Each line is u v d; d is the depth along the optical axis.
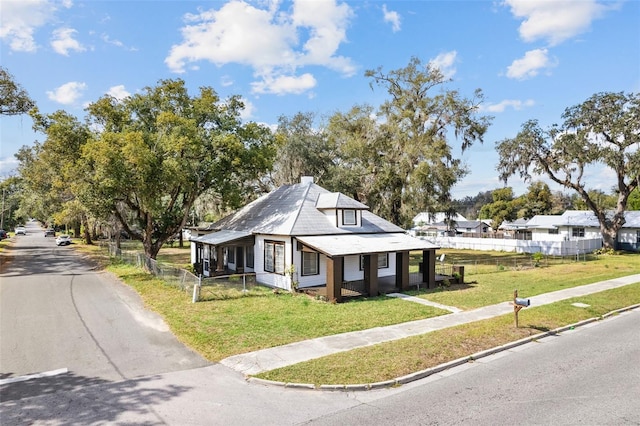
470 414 7.49
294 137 37.84
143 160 20.66
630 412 7.54
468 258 40.94
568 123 40.56
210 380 9.16
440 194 36.66
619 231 47.09
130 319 14.54
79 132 23.55
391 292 20.11
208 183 25.67
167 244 60.59
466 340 11.86
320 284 21.22
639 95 37.50
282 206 24.44
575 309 16.12
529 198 79.00
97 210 23.73
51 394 8.43
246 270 24.53
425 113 37.34
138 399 8.16
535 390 8.60
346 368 9.62
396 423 7.16
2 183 67.62
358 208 22.69
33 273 26.38
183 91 25.91
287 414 7.53
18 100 29.36
